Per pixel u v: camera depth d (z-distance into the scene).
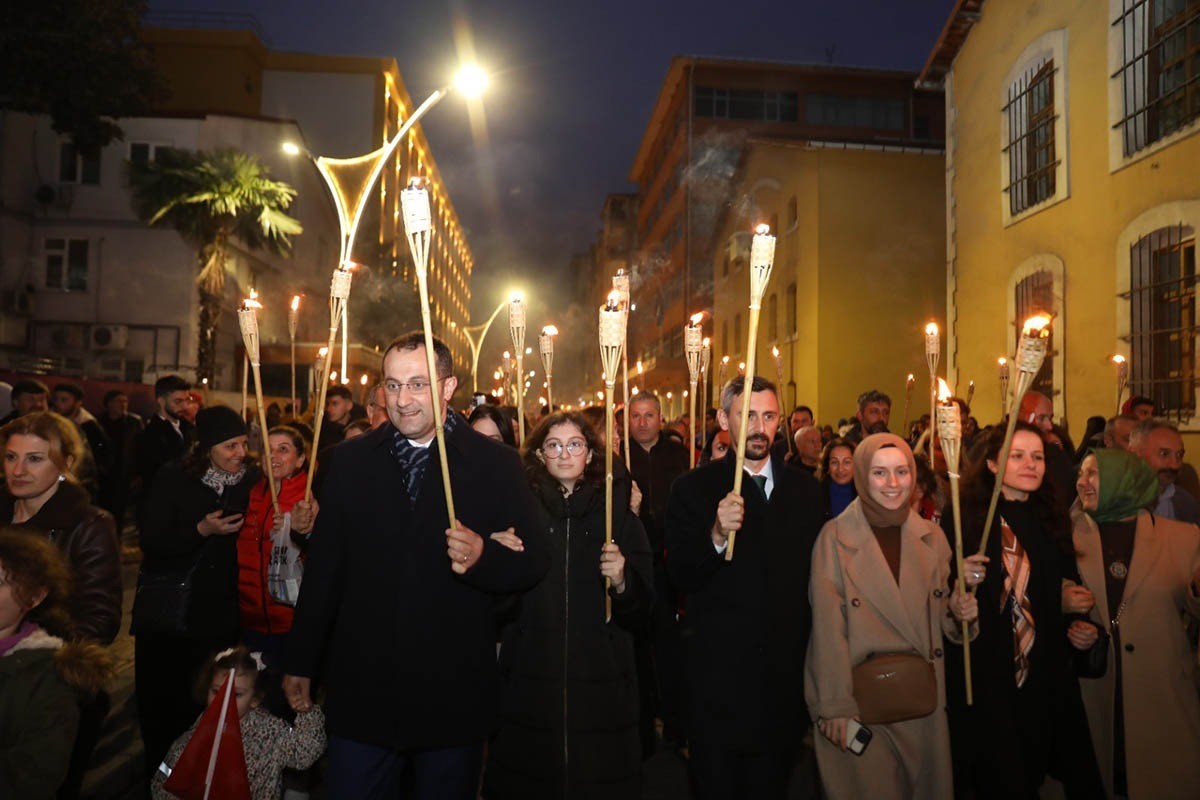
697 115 40.12
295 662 3.21
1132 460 4.09
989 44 14.06
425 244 2.92
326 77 44.62
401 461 3.39
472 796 3.33
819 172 20.45
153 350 27.66
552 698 3.99
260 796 3.77
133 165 22.84
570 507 4.21
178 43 41.06
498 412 5.76
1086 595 3.83
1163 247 10.27
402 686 3.16
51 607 3.06
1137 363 10.46
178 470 4.43
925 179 20.66
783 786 4.00
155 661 4.41
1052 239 12.23
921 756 3.74
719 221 30.58
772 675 3.97
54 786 2.88
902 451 3.91
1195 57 9.73
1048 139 12.55
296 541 4.24
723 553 3.91
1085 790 3.89
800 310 21.39
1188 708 3.92
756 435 4.14
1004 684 3.81
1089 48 11.52
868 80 40.94
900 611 3.78
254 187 23.27
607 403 3.78
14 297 26.78
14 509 3.82
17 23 16.88
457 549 2.97
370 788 3.22
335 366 31.30
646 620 4.12
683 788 5.20
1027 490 4.03
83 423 10.20
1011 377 13.06
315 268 37.09
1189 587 3.97
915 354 20.25
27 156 27.52
